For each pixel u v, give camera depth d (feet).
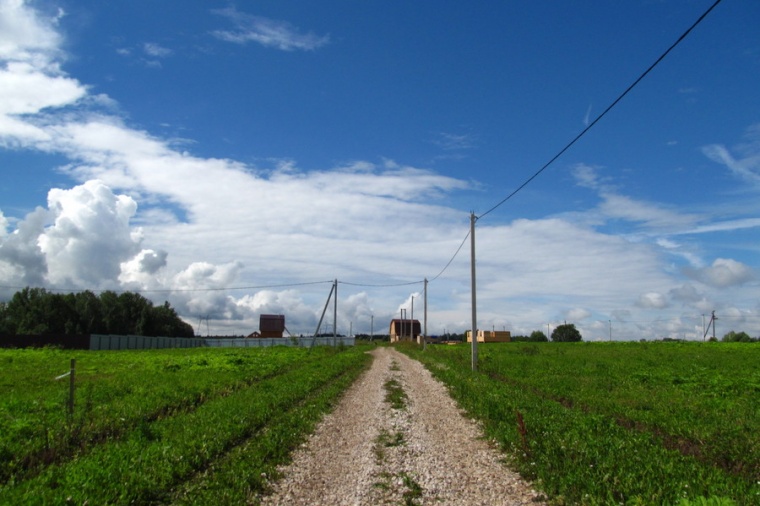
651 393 61.16
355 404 61.82
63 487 27.25
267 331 398.01
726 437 36.17
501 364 107.04
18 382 77.30
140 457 32.04
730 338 307.58
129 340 247.50
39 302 277.64
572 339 380.37
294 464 34.94
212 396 63.72
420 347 234.79
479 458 35.50
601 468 27.55
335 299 220.02
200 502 26.45
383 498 28.25
